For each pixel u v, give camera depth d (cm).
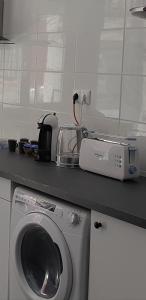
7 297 224
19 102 310
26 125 304
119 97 232
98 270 166
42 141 247
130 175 202
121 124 232
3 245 225
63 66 269
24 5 298
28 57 298
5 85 323
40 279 209
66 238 179
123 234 153
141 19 216
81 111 256
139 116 221
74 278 177
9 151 284
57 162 236
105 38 238
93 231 167
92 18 246
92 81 248
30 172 214
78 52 257
